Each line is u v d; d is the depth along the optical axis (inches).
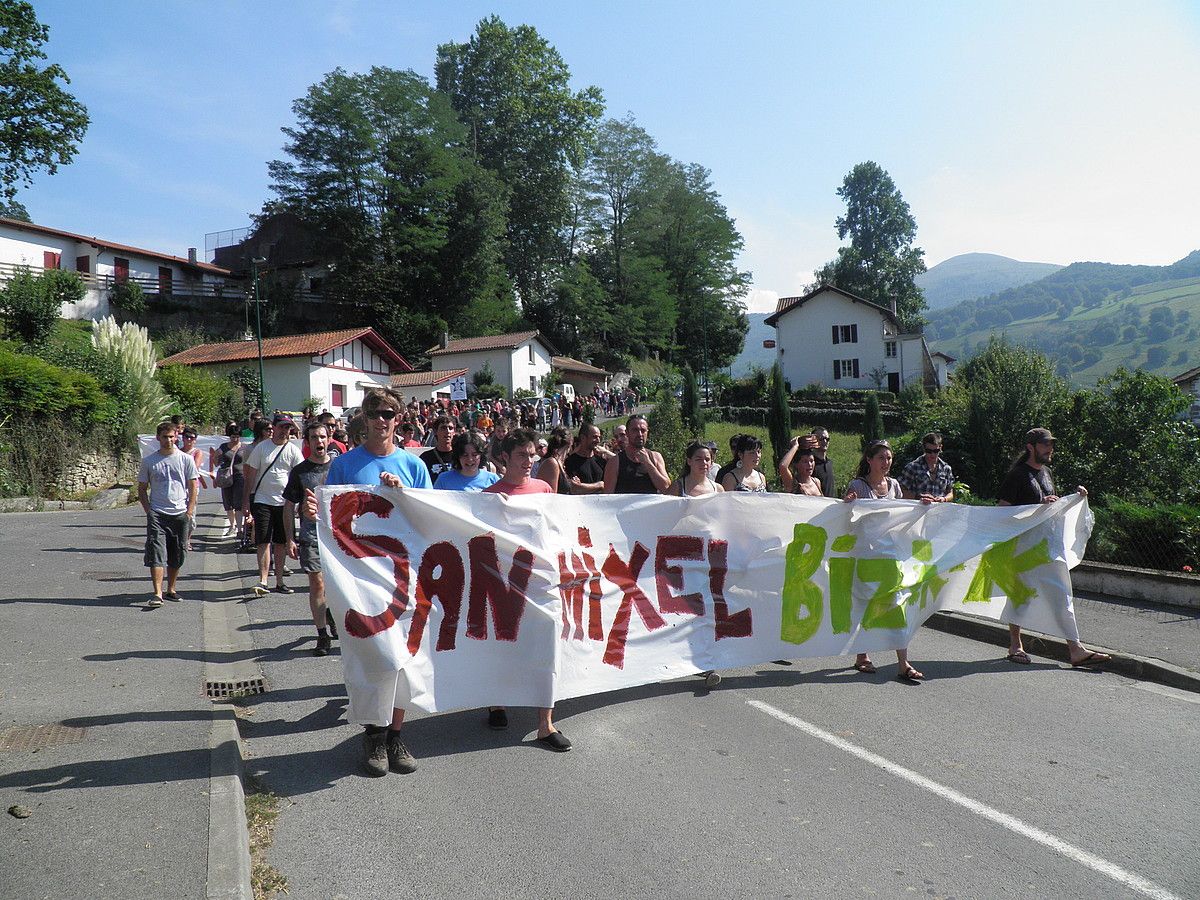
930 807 161.6
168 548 322.7
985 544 265.9
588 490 297.0
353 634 174.7
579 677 210.4
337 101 2247.8
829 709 217.8
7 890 123.0
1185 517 342.3
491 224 2471.7
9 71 1402.6
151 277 2059.5
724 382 2615.7
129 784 159.0
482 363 2220.7
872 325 2454.5
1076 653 257.8
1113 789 170.2
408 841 147.6
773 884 134.4
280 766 179.6
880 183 3366.1
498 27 2728.8
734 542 240.5
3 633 267.9
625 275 2893.7
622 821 155.0
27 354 828.0
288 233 2561.5
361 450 208.1
